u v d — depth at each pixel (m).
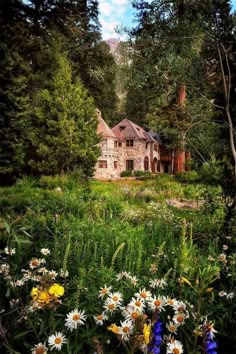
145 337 1.44
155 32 5.39
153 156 49.84
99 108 45.16
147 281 2.89
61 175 20.45
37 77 24.78
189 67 5.22
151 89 6.44
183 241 3.53
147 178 27.89
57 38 25.38
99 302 2.26
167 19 5.34
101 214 7.68
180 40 5.24
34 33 26.92
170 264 3.62
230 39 4.92
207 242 5.08
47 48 26.30
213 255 4.09
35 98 23.92
